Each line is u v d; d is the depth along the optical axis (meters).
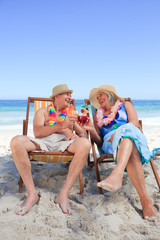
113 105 2.94
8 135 6.89
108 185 1.83
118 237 1.64
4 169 3.19
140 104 44.25
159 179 2.46
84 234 1.67
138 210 2.04
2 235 1.60
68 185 2.14
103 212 2.00
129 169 2.06
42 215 1.88
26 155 2.15
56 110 2.77
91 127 2.63
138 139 2.11
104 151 2.74
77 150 2.17
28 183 2.11
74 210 2.03
